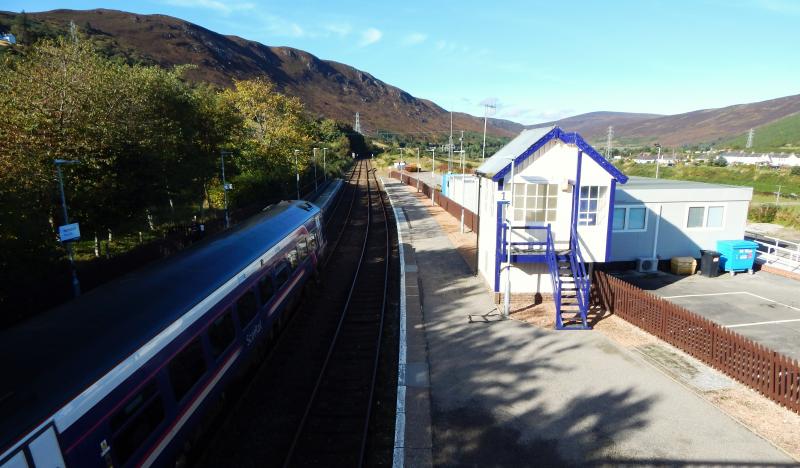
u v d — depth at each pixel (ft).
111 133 56.54
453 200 120.98
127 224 70.08
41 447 16.58
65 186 51.34
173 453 24.25
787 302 51.13
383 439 28.84
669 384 33.22
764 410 29.78
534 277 50.14
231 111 107.45
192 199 96.89
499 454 26.37
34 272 45.70
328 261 74.59
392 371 37.47
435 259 71.46
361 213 131.23
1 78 54.19
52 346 20.62
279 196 130.31
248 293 35.68
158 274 30.37
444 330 43.80
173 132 74.23
